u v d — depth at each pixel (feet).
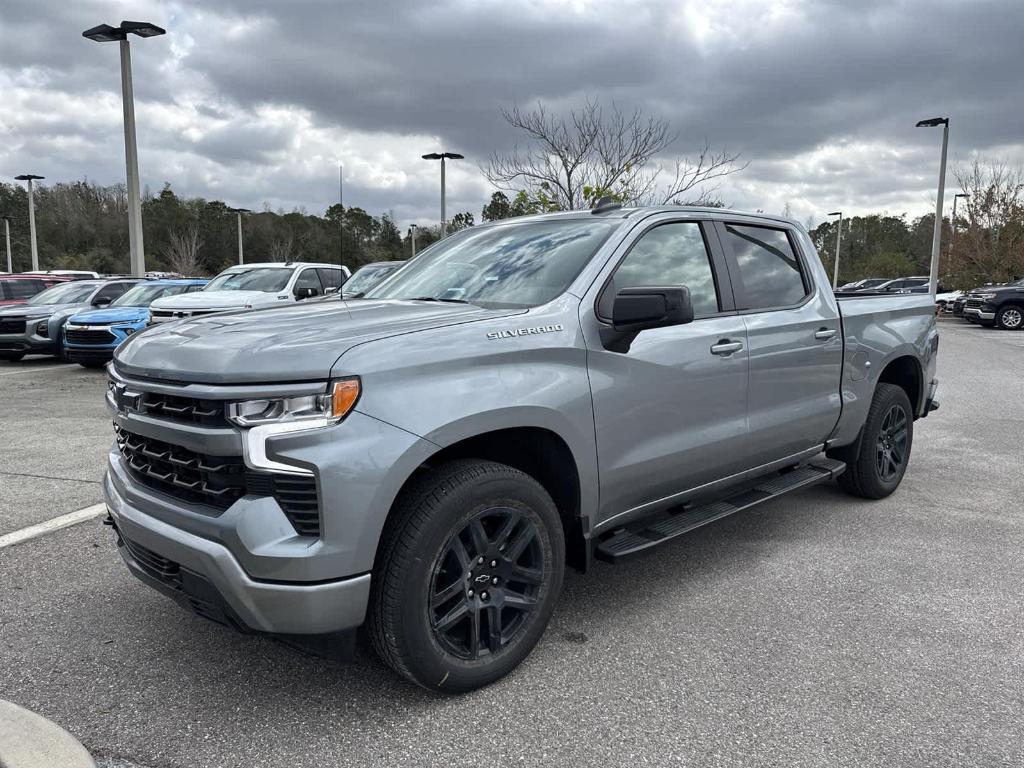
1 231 227.40
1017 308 81.00
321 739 8.50
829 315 14.83
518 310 10.03
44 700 9.27
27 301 53.06
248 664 10.16
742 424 12.73
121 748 8.33
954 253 124.06
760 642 10.73
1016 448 23.22
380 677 9.82
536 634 9.88
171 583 8.93
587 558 10.62
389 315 9.95
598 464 10.36
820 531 15.46
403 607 8.50
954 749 8.26
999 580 12.91
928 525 15.81
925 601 12.08
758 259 13.89
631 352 10.77
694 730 8.64
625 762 8.08
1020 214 114.21
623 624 11.30
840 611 11.73
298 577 7.90
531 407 9.36
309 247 244.01
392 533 8.57
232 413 7.98
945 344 61.21
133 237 60.64
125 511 9.28
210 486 8.47
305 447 7.88
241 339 8.76
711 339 12.02
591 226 11.92
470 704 9.19
